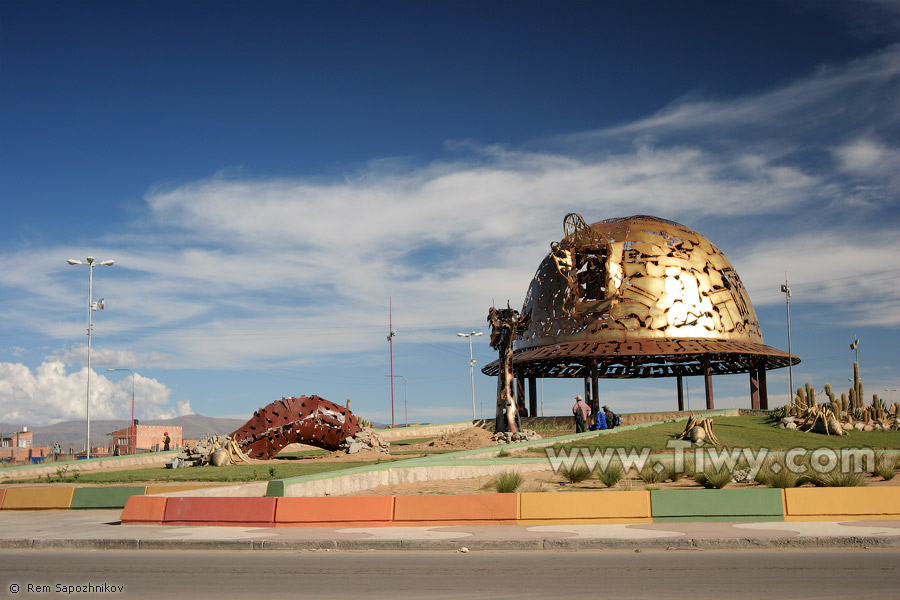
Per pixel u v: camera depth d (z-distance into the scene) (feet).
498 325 138.51
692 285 192.13
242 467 110.73
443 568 46.32
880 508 63.62
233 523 65.26
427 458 101.30
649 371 231.50
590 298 194.39
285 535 58.54
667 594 38.58
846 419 144.77
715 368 226.17
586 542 53.88
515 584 41.29
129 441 289.53
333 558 50.75
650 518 63.93
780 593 38.65
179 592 40.14
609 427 160.25
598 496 64.54
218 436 120.67
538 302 203.92
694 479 91.61
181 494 78.89
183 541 56.24
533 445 119.03
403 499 65.10
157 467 118.83
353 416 139.95
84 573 45.57
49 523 70.85
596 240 193.06
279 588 40.81
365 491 86.89
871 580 41.55
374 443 138.21
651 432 132.67
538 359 192.65
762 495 64.13
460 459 100.07
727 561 47.80
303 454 138.62
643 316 189.16
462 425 196.03
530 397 218.18
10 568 47.55
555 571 44.93
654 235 197.36
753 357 211.61
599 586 40.57
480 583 41.63
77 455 250.78
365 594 39.11
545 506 64.08
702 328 189.88
